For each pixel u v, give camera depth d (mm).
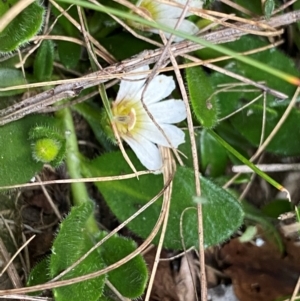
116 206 80
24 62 78
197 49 80
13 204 81
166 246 79
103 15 81
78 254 74
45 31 79
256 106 85
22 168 74
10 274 76
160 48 77
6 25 66
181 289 85
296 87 85
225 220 77
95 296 72
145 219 79
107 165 81
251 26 82
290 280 85
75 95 77
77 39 80
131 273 74
